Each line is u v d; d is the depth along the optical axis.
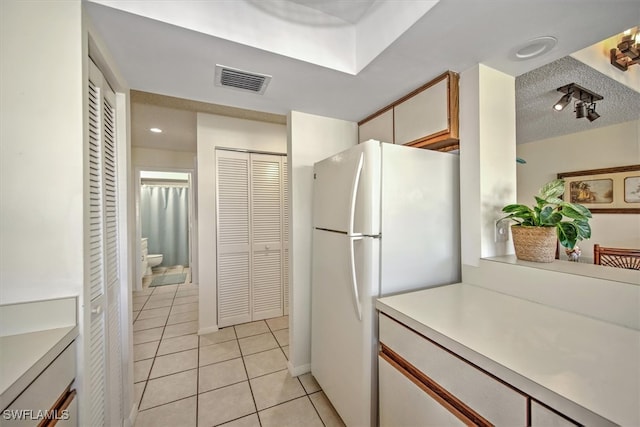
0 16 0.87
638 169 3.03
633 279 0.98
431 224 1.49
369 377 1.30
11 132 0.88
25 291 0.89
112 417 1.33
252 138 2.91
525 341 0.84
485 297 1.28
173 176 5.88
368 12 1.37
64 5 0.92
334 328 1.60
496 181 1.46
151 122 2.96
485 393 0.77
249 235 2.96
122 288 1.48
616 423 0.52
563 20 1.06
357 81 1.56
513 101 1.52
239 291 2.92
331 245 1.65
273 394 1.81
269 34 1.25
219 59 1.32
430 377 0.96
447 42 1.20
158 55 1.27
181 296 3.93
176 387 1.88
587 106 2.44
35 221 0.89
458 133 1.49
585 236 1.21
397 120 1.80
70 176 0.92
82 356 0.93
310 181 2.06
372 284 1.32
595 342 0.84
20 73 0.88
